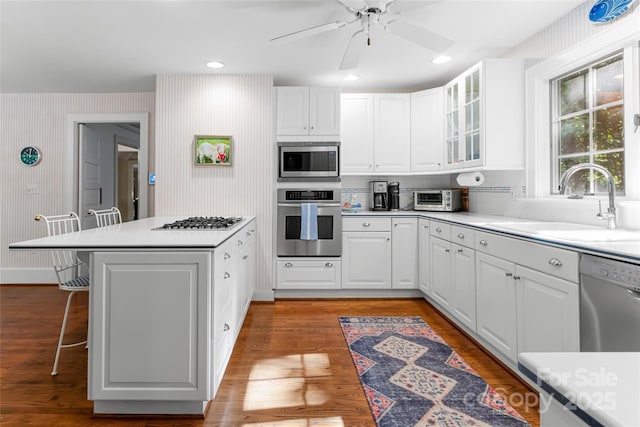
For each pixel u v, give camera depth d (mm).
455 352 2420
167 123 3482
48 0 2201
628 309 1312
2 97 4207
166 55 3041
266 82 3527
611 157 2227
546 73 2574
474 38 2762
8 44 2818
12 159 4227
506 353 2098
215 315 1713
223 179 3521
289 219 3607
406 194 4203
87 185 4453
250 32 2627
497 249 2176
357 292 3717
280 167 3588
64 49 2918
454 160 3371
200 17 2412
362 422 1677
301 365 2238
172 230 2156
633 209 1984
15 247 1602
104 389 1657
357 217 3658
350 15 2391
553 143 2695
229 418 1708
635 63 1991
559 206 2486
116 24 2500
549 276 1715
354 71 3465
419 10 2342
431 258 3307
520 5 2293
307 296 3697
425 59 3172
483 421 1676
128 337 1651
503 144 2811
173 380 1659
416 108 3791
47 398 1868
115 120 4203
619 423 358
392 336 2703
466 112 3111
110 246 1632
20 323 2959
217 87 3500
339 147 3602
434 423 1664
